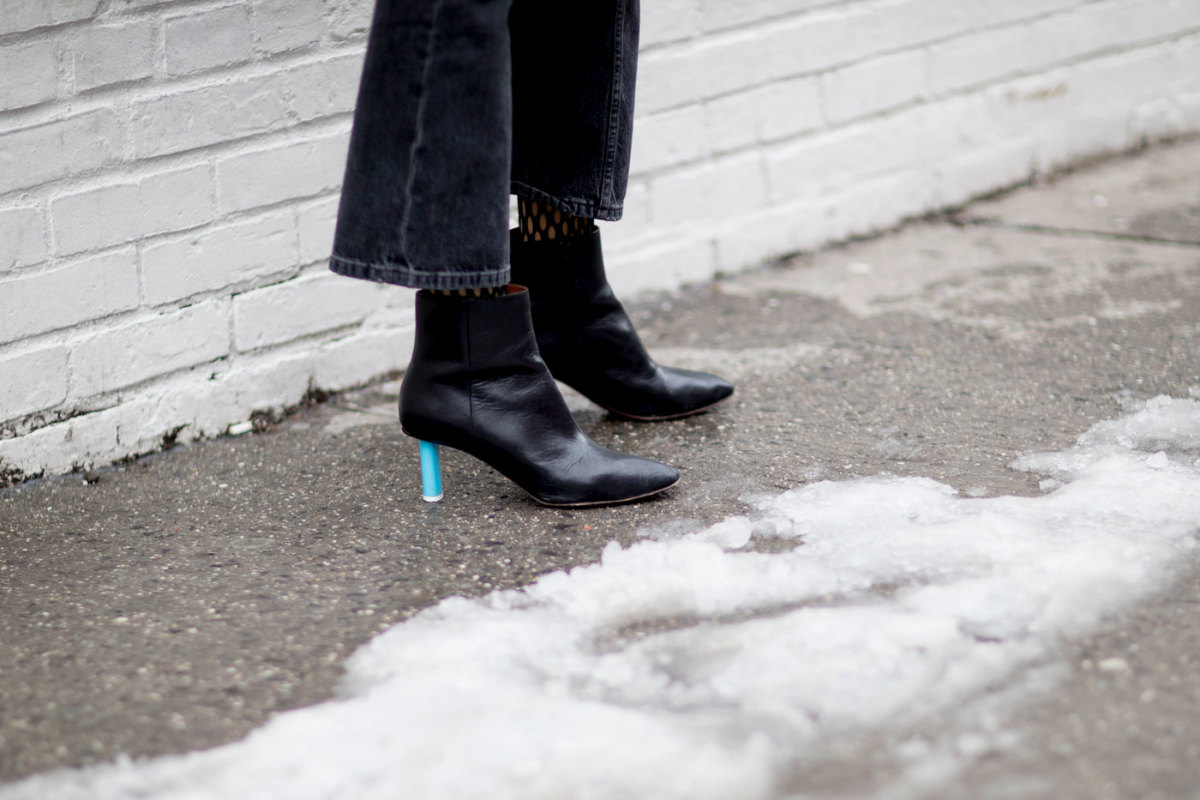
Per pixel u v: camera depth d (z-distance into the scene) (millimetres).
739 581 1534
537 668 1353
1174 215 3324
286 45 2121
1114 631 1374
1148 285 2768
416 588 1569
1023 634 1372
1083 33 3727
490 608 1503
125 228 1982
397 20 1475
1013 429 2041
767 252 3105
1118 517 1655
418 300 1721
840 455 1966
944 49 3357
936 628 1386
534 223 1936
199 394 2131
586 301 1986
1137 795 1102
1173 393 2148
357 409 2287
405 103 1487
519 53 1780
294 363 2264
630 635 1423
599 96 1757
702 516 1755
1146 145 4051
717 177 2947
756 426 2107
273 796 1141
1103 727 1203
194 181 2055
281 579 1607
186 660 1403
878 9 3162
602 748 1190
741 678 1312
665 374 2113
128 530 1779
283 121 2150
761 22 2924
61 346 1945
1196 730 1193
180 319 2084
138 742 1242
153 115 1979
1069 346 2418
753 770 1152
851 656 1340
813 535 1665
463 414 1737
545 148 1812
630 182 2779
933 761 1161
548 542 1690
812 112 3100
